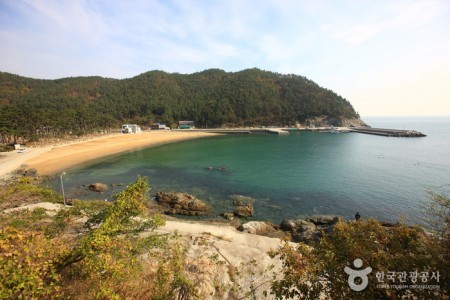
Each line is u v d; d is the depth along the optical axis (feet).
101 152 259.39
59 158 218.38
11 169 172.96
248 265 47.91
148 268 38.45
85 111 428.15
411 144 317.83
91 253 27.71
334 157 231.50
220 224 94.07
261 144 335.88
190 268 44.32
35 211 50.72
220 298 37.22
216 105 648.38
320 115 629.92
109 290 25.21
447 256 19.21
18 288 20.44
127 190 40.32
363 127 584.40
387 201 117.80
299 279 24.53
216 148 301.43
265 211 109.40
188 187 144.15
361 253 21.59
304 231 83.82
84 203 54.29
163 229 70.44
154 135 439.63
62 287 26.25
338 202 118.62
